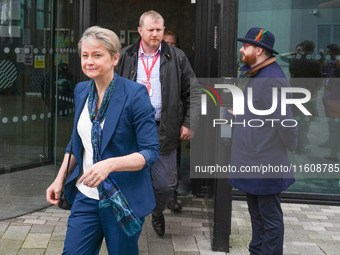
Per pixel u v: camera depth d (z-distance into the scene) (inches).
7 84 187.8
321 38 205.9
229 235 153.1
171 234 168.6
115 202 93.4
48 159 198.7
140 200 96.7
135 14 398.0
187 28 386.3
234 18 142.9
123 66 155.3
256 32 126.0
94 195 97.5
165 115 152.6
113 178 95.0
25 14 191.6
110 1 398.6
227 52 143.7
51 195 101.3
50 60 202.8
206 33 210.2
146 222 179.6
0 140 185.8
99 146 94.4
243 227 176.9
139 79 153.8
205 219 185.8
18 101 191.0
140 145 94.7
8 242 156.4
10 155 188.2
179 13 387.2
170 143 153.7
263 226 132.1
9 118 188.2
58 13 200.5
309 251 157.8
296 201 211.2
